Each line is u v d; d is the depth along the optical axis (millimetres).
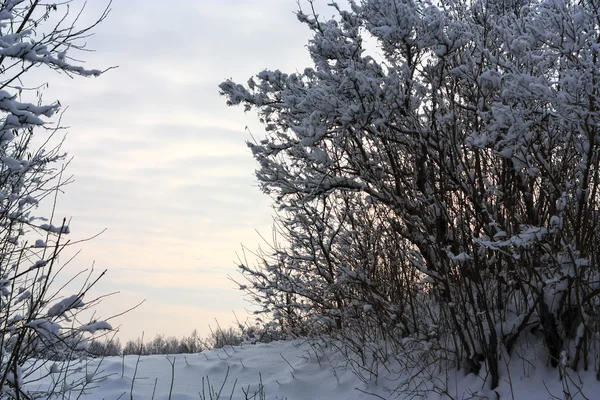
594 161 4945
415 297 6391
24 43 3484
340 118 5473
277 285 8219
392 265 6488
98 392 5844
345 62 5695
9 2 3814
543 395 4746
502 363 5250
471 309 5902
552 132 5332
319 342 7766
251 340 9445
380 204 6570
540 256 5211
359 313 7109
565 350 4941
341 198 7539
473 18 6078
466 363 5488
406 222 5832
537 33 4664
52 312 3498
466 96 5980
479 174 5316
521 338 5465
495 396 4969
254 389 6406
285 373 6812
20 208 4344
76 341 3691
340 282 6750
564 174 5289
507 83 4785
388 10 5586
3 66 3785
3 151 4770
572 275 4703
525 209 5586
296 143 6566
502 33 5160
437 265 5738
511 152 4855
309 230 7812
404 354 5910
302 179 6535
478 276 5215
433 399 5266
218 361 7637
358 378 6102
